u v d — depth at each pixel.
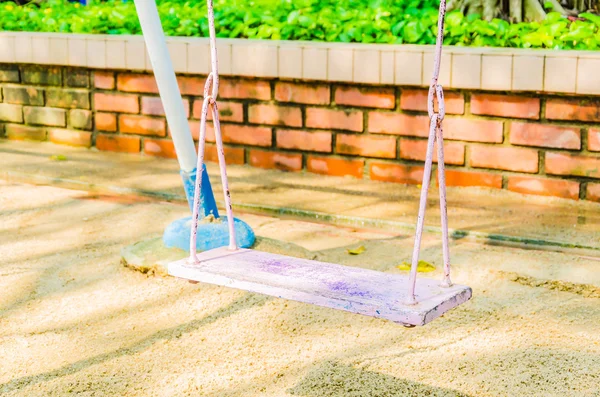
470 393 4.15
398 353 4.59
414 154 7.74
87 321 5.09
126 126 9.20
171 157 9.00
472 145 7.48
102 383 4.34
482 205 7.17
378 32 8.31
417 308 3.65
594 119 6.98
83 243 6.48
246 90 8.38
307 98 8.11
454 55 7.30
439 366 4.43
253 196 7.52
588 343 4.66
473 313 5.08
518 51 7.11
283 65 8.04
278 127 8.33
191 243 4.40
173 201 7.61
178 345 4.76
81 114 9.45
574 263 5.87
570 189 7.16
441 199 3.92
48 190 8.00
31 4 11.86
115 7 10.40
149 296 5.43
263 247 5.95
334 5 9.20
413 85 7.53
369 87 7.80
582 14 7.99
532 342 4.69
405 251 6.18
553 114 7.12
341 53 7.76
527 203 7.23
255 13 9.00
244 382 4.32
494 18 8.55
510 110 7.27
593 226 6.55
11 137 9.96
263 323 5.00
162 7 10.23
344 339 4.78
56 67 9.49
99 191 7.96
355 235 6.60
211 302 5.30
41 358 4.63
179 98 5.79
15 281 5.71
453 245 6.32
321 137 8.12
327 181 7.99
